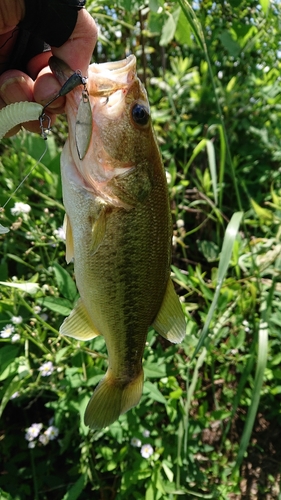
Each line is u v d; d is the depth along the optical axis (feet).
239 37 1.57
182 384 1.46
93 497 1.34
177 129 1.61
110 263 0.77
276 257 1.37
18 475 1.34
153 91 1.73
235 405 1.30
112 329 0.82
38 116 0.70
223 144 1.31
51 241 1.40
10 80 0.83
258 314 1.45
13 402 1.36
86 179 0.74
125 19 1.68
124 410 0.87
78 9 0.73
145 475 1.22
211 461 1.44
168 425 1.34
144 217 0.77
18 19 0.73
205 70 1.66
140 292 0.80
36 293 1.19
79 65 0.76
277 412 1.47
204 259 1.65
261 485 1.44
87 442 1.28
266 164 1.71
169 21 1.23
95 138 0.73
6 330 1.18
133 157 0.74
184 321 0.85
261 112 1.69
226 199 1.72
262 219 1.43
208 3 1.63
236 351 1.38
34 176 1.49
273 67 1.68
